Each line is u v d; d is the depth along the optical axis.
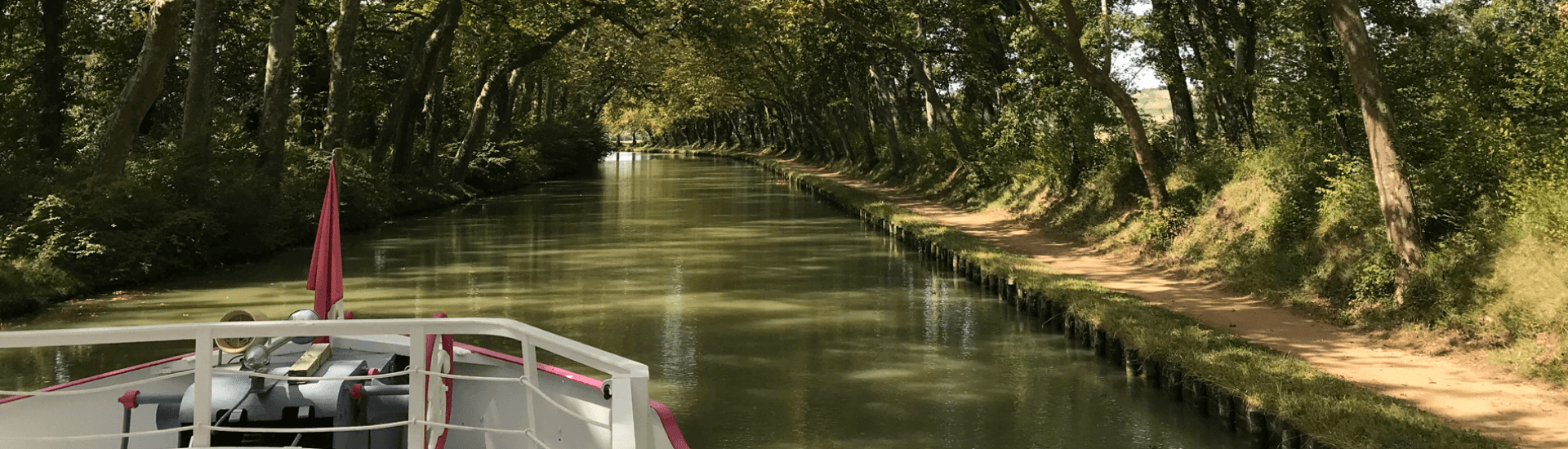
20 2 23.12
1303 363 9.78
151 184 19.42
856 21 31.42
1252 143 20.97
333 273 5.21
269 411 4.66
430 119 37.75
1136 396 9.98
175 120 31.72
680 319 14.03
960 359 11.64
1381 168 12.39
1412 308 11.74
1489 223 12.20
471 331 4.23
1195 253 17.86
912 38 33.50
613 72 60.03
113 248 17.09
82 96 27.19
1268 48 16.73
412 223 28.98
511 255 21.44
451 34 32.75
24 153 19.45
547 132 58.16
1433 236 13.25
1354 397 8.35
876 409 9.51
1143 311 12.66
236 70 33.66
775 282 17.59
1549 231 10.98
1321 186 16.30
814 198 40.16
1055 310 13.62
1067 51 19.16
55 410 5.11
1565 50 13.47
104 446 5.14
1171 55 22.47
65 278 15.88
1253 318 12.99
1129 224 21.58
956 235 22.02
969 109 38.72
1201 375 9.43
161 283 17.61
